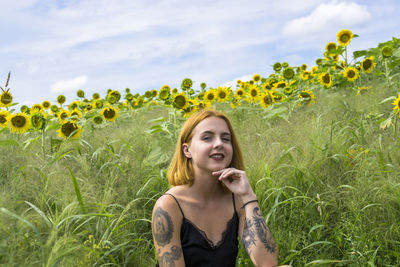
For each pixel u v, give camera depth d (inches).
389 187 131.6
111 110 252.2
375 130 202.4
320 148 169.0
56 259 85.5
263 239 87.7
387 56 264.1
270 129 214.5
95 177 152.3
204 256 86.6
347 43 301.4
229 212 93.6
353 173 155.9
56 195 126.5
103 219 123.6
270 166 157.4
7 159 157.2
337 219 135.9
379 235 120.9
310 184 149.1
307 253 121.6
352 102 244.1
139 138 222.1
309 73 364.5
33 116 192.1
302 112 260.5
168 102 244.5
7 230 87.7
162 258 85.4
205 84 338.3
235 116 263.9
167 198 88.7
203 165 88.9
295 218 134.1
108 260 110.0
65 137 198.7
